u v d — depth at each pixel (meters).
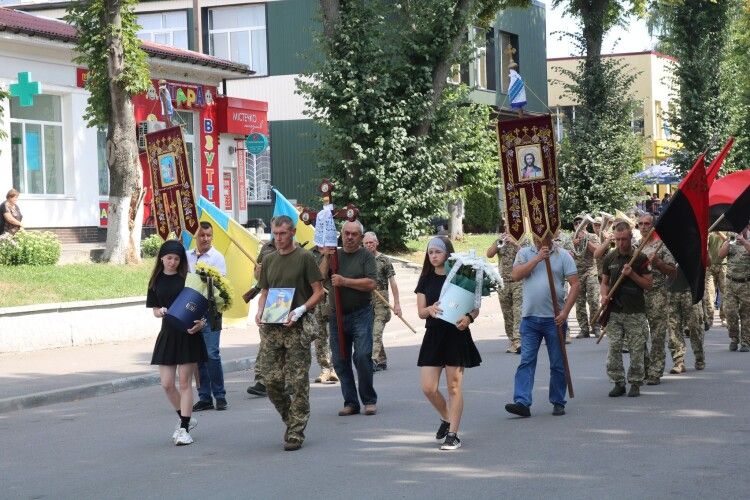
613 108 62.31
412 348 29.28
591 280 29.23
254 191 61.25
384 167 46.78
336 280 17.73
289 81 60.34
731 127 67.50
